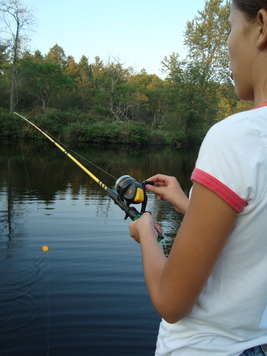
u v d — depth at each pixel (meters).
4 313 3.83
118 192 1.41
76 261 5.24
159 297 0.76
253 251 0.73
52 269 4.96
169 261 0.75
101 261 5.23
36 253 5.53
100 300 4.14
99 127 31.11
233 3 0.84
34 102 41.75
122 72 47.00
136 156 23.39
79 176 13.11
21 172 13.47
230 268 0.76
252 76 0.80
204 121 34.53
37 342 3.42
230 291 0.77
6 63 40.41
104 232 6.59
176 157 24.44
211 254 0.70
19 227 6.87
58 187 10.99
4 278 4.63
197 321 0.81
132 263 5.17
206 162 0.70
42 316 3.84
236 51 0.81
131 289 4.41
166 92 35.72
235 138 0.69
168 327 0.87
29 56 40.19
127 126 32.81
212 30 33.72
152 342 3.42
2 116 29.19
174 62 35.19
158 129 38.38
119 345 3.38
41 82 40.12
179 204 1.25
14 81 36.47
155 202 9.40
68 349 3.32
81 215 7.80
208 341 0.80
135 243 6.01
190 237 0.71
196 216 0.70
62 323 3.72
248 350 0.80
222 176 0.68
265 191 0.69
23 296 4.21
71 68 59.34
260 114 0.72
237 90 0.85
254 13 0.76
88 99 47.97
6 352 3.28
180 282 0.72
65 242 6.05
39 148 24.14
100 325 3.66
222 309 0.78
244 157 0.68
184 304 0.73
